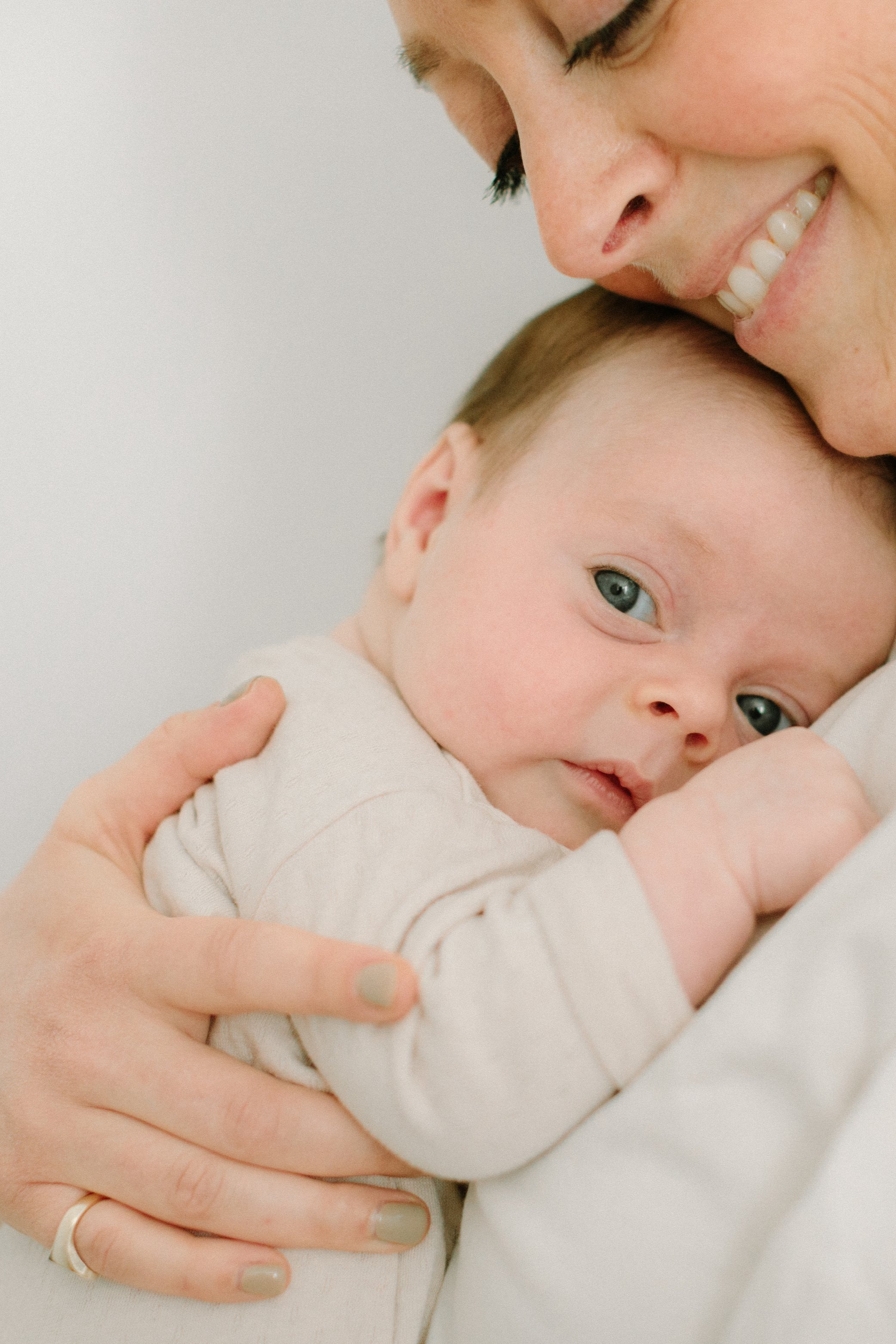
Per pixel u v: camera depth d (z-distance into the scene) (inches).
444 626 40.3
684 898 27.1
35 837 71.7
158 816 39.6
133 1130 31.2
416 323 76.6
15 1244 34.0
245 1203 30.0
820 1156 22.1
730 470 38.1
